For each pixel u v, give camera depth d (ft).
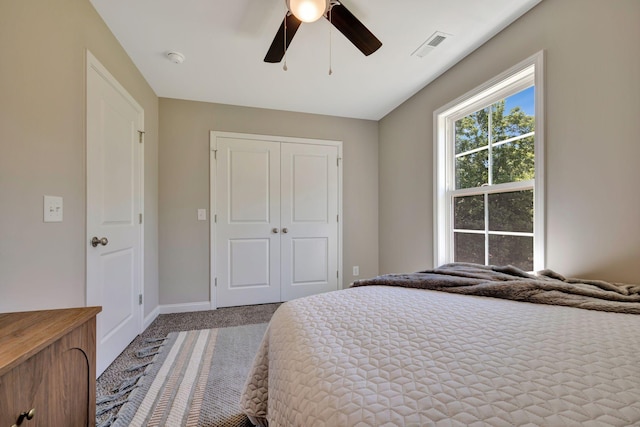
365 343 2.19
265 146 10.25
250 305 10.01
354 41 5.38
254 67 7.44
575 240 4.69
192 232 9.48
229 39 6.27
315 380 1.90
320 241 10.87
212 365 5.81
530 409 1.38
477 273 4.92
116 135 6.18
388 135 10.77
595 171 4.42
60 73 4.40
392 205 10.48
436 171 8.06
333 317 2.82
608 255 4.27
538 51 5.26
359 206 11.35
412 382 1.65
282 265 10.42
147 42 6.35
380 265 11.37
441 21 5.74
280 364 2.49
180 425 4.09
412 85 8.54
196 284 9.50
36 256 3.99
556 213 4.97
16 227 3.70
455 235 7.76
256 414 3.41
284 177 10.46
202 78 8.00
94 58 5.27
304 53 6.82
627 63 4.05
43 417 2.37
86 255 5.00
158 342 6.96
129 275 6.86
